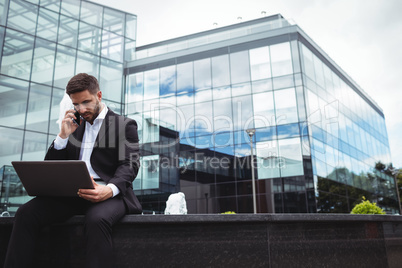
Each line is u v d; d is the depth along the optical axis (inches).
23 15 669.9
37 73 665.0
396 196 1237.7
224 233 92.6
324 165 768.9
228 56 837.8
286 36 802.8
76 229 92.0
